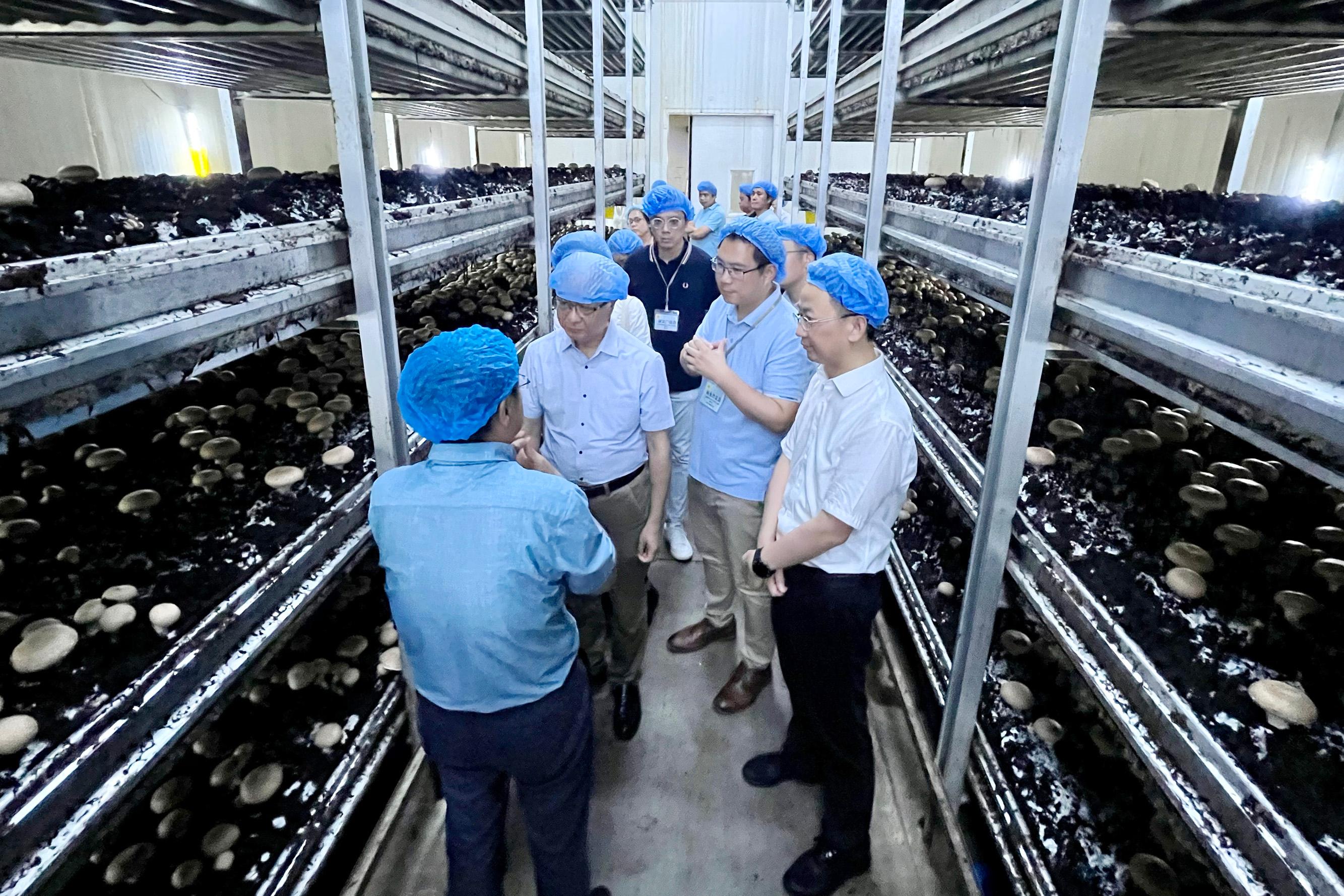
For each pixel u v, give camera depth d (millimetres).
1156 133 4090
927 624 1773
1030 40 1409
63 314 688
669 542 2631
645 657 2104
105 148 3195
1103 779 1237
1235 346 710
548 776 1121
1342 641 908
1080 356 2092
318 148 4762
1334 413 577
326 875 1326
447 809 1162
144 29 1293
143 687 844
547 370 1568
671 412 1606
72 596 1017
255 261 1005
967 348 2316
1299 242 919
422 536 972
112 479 1358
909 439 1168
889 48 2105
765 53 7414
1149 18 1027
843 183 4145
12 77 2762
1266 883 671
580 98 4008
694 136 7867
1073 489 1323
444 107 3764
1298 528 1184
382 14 1485
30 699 822
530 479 992
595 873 1467
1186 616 970
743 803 1631
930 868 1470
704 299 2211
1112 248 924
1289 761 743
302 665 1443
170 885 1053
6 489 1306
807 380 1576
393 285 1447
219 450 1439
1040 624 1170
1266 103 3338
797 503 1306
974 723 1340
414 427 999
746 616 1829
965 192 2223
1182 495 1214
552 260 2451
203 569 1087
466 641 978
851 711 1270
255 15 1160
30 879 654
